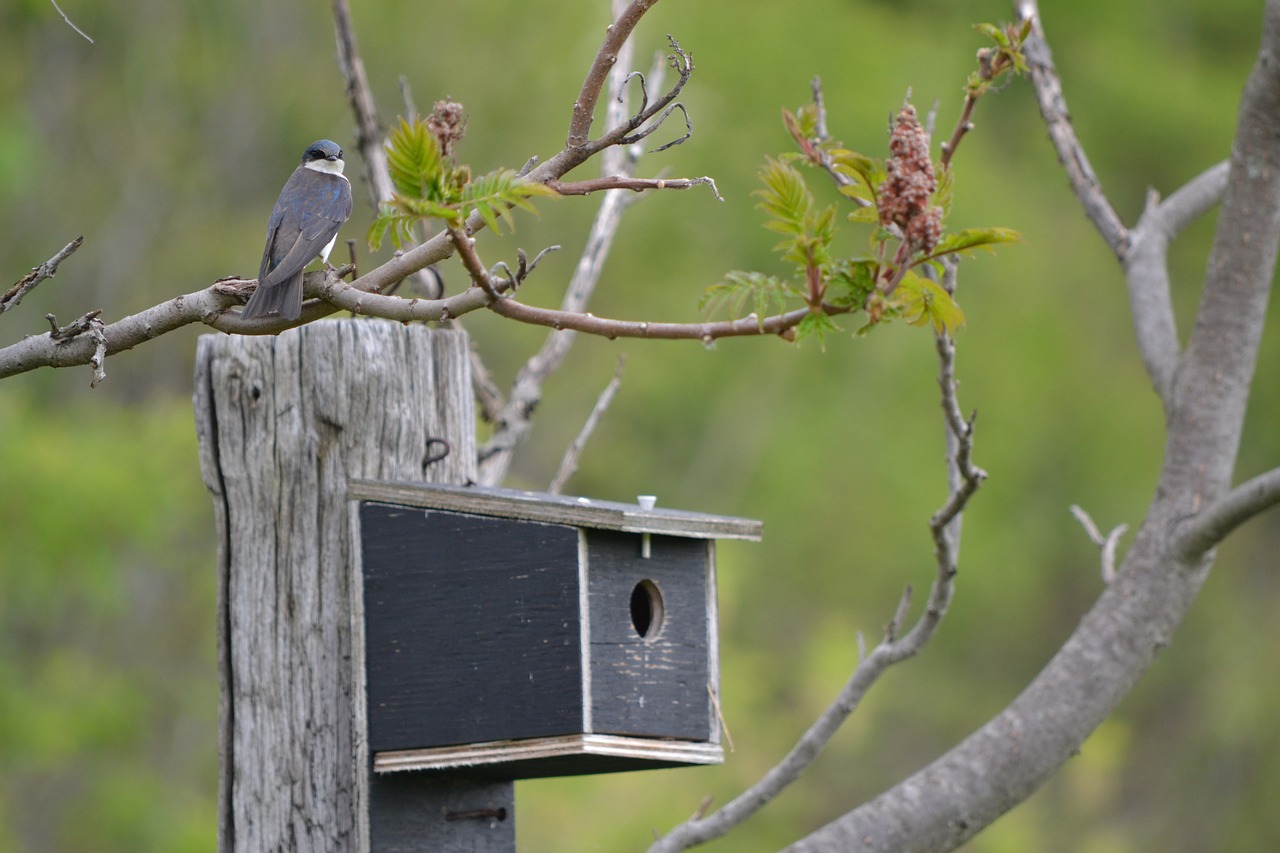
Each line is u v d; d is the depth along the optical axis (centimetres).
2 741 1444
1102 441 2334
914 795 511
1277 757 2288
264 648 550
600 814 1478
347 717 539
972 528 2103
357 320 561
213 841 1523
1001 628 2202
